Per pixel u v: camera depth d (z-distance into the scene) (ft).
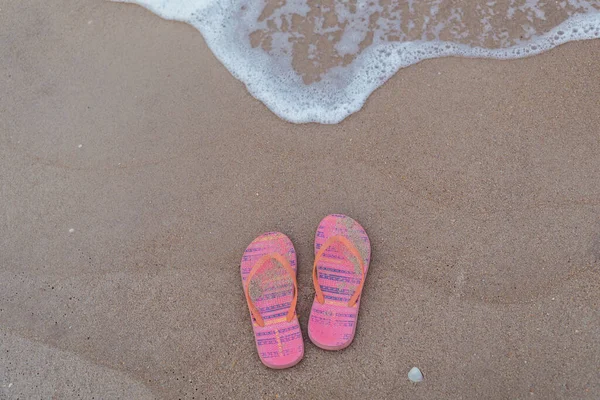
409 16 7.92
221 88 7.73
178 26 8.30
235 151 7.27
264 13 8.25
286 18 8.16
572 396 5.65
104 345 6.37
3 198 7.28
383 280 6.40
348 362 6.04
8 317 6.60
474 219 6.56
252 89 7.69
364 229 6.69
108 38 8.29
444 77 7.44
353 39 7.89
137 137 7.49
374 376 5.95
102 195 7.18
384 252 6.55
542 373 5.78
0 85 8.08
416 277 6.36
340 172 7.02
